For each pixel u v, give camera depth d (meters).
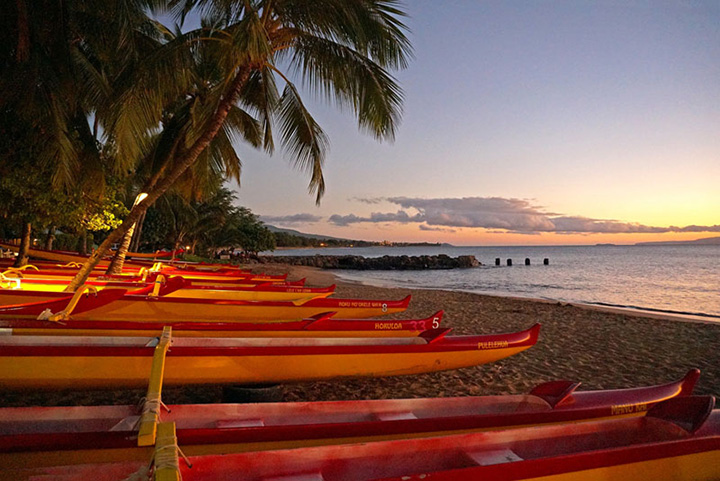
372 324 5.57
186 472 1.78
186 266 16.73
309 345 4.32
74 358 3.61
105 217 11.55
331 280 29.84
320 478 1.92
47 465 2.08
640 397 3.31
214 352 3.91
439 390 5.38
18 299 6.39
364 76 7.27
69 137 9.39
